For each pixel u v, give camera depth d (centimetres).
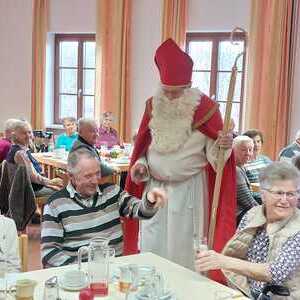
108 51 700
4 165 438
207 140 275
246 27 623
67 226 234
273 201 202
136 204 244
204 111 272
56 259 226
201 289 187
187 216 278
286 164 208
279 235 201
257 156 452
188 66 274
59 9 735
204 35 659
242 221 218
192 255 279
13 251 217
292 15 590
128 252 297
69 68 757
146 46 684
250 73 612
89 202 239
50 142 659
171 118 273
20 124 450
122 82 692
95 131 445
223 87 659
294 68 598
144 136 289
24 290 164
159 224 281
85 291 169
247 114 617
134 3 686
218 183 250
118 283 188
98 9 700
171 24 655
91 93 748
